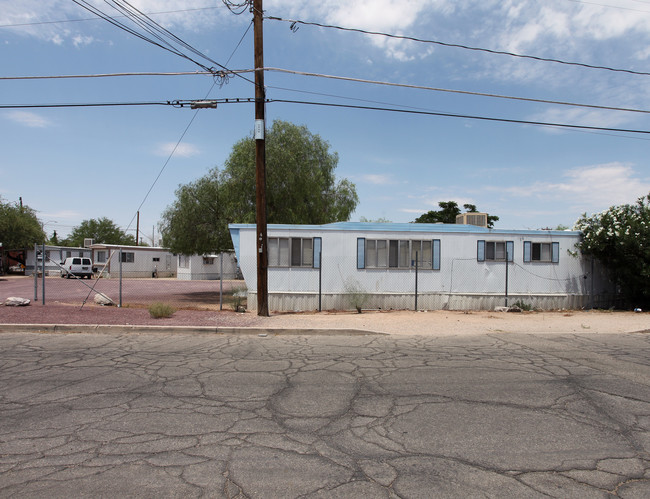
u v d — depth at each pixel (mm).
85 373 6539
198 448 3955
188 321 11516
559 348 8758
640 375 6617
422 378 6363
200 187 22953
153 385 5934
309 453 3873
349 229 15773
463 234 16234
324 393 5625
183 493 3182
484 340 9656
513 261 16469
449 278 16125
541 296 16359
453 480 3404
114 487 3262
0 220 38625
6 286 26344
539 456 3844
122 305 15945
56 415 4770
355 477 3441
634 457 3836
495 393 5660
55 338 9414
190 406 5098
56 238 72562
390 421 4660
